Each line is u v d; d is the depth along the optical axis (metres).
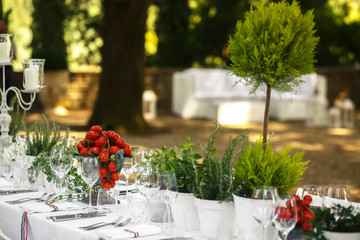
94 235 2.34
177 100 13.96
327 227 2.12
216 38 17.55
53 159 2.78
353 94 15.48
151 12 17.09
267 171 2.24
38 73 3.50
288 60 2.50
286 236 2.07
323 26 16.92
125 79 10.84
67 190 3.08
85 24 15.92
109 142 2.87
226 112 12.49
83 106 14.16
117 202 2.86
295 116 13.02
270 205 1.99
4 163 3.33
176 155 2.60
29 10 15.62
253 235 2.19
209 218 2.31
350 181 6.94
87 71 14.14
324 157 8.70
